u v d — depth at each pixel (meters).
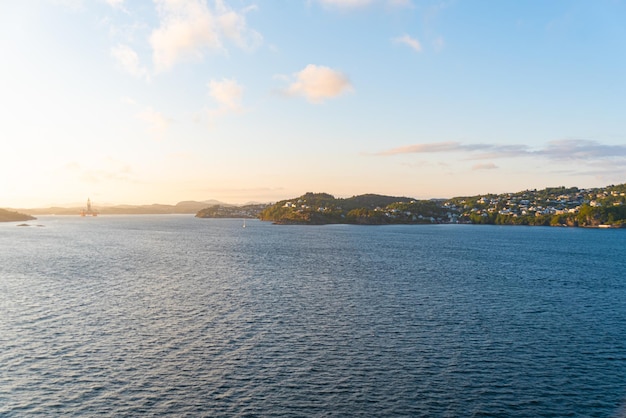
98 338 47.41
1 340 46.50
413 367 39.97
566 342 47.28
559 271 103.31
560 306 64.38
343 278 89.75
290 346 45.16
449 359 41.97
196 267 107.75
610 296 72.56
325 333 49.72
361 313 58.91
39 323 53.09
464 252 149.50
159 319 55.31
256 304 64.12
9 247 164.12
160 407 32.22
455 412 32.16
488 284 83.25
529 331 51.19
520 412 32.34
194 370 38.81
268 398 33.75
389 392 35.00
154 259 125.88
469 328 52.16
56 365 39.72
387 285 81.12
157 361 40.81
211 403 32.88
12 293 72.19
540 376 38.41
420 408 32.59
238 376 37.66
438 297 70.00
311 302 65.69
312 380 36.94
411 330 51.09
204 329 50.97
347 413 31.73
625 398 34.56
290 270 102.25
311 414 31.52
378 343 46.34
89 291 74.38
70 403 32.75
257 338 47.72
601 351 44.62
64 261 119.44
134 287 78.50
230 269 103.94
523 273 99.12
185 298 68.50
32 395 33.94
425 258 129.62
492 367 40.22
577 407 33.16
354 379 37.25
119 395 34.03
